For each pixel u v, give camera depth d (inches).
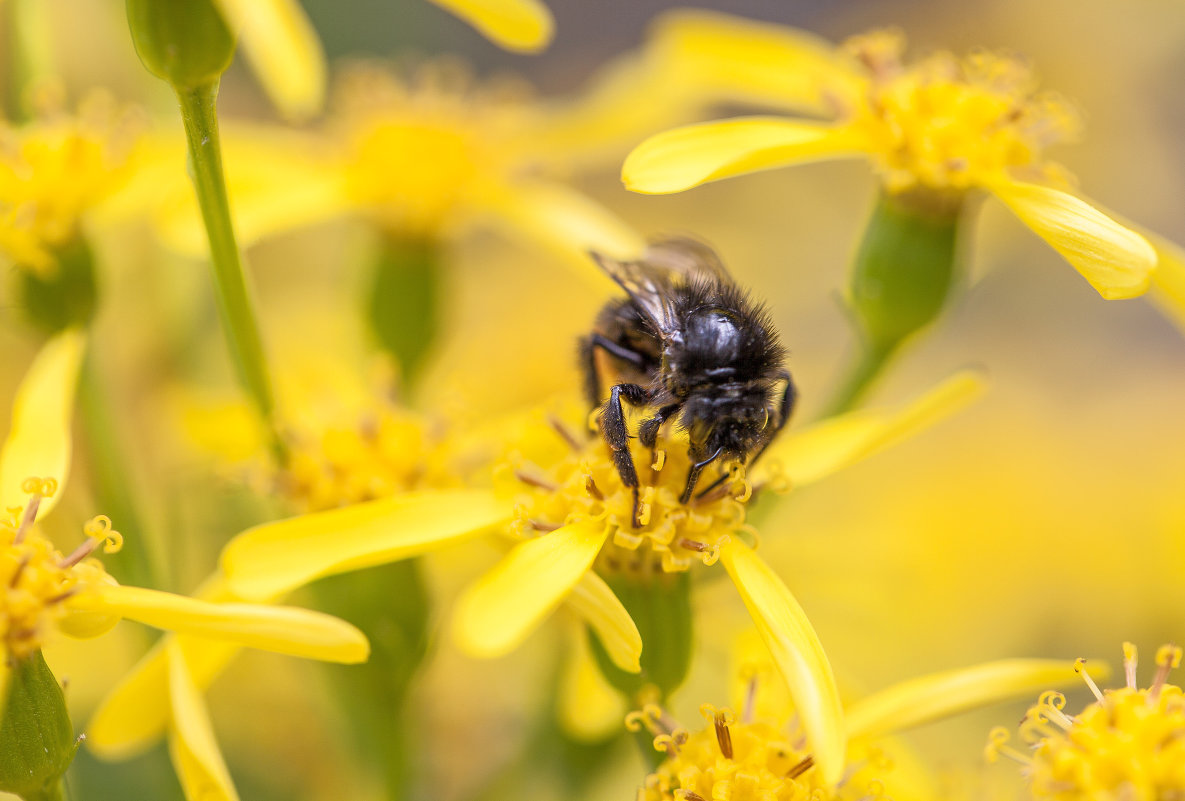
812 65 7.3
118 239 7.7
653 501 6.3
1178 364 11.3
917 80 6.9
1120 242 6.3
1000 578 8.4
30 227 6.8
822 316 10.0
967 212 6.9
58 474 6.3
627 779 7.5
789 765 6.2
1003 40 10.8
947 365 10.7
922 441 9.5
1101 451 9.4
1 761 6.0
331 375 7.1
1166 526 8.6
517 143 7.8
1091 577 8.5
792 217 10.5
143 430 7.6
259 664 7.6
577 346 6.7
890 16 11.5
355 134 7.6
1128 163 10.7
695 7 15.0
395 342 7.4
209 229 6.2
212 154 6.2
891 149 6.8
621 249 7.6
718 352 6.4
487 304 8.8
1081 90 10.6
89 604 6.0
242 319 6.3
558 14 15.1
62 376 6.5
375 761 6.7
